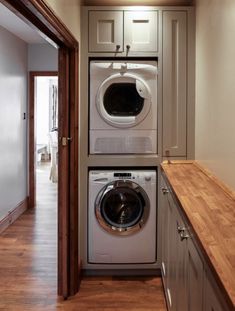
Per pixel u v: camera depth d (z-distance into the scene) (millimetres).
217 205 1783
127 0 3467
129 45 3365
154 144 3428
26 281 3275
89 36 3363
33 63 5789
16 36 5207
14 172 5230
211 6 2668
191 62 3389
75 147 3066
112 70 3375
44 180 8711
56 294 3053
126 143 3428
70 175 3043
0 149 4613
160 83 3400
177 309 2117
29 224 5031
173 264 2314
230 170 2135
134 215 3488
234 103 2059
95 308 2857
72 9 2893
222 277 1003
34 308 2834
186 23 3373
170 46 3379
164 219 2947
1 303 2895
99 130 3414
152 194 3438
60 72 2959
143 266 3486
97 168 3521
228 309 913
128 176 3418
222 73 2338
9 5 1842
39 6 1911
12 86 5082
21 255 3879
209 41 2746
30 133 5859
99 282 3344
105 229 3443
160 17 3367
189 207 1743
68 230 3047
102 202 3426
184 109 3418
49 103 11953
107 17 3352
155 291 3154
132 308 2861
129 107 3457
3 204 4754
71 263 3057
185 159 3438
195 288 1461
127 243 3471
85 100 3379
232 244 1255
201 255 1300
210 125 2709
